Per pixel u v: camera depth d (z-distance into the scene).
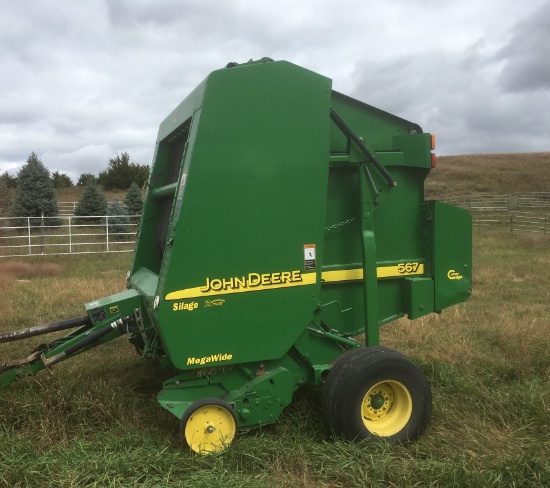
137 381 5.25
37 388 4.61
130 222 22.25
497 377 5.66
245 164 3.93
